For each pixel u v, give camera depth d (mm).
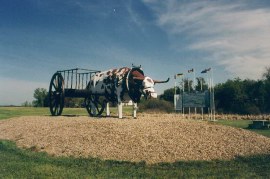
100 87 19891
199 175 8461
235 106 45062
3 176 8297
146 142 11797
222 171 8898
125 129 13219
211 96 29547
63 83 20312
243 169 9125
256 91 47156
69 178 8156
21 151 11789
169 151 11031
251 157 10648
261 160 10266
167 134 12719
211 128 13781
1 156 11047
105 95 19781
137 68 18297
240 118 32625
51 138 13211
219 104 47188
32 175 8391
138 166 9672
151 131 13008
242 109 43969
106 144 11789
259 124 21750
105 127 13625
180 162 10055
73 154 11188
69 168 9312
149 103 42281
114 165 9781
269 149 11703
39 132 14539
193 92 31609
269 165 9594
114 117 19578
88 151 11297
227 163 9969
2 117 28656
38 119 18312
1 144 13180
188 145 11648
